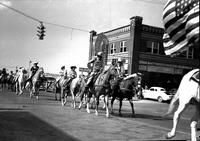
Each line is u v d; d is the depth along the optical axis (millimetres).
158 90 37125
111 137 8406
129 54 42281
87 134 8609
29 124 9562
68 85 17391
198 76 7582
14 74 30891
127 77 14945
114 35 46844
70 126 9789
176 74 45781
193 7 6648
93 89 14133
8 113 11766
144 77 42969
